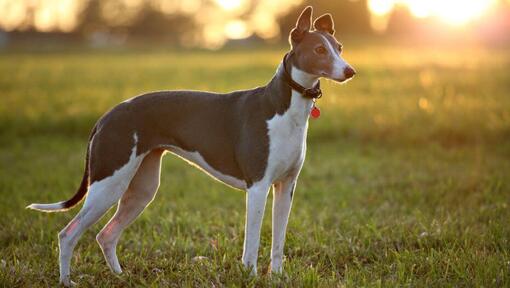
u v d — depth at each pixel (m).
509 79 24.14
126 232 7.85
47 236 7.51
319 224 7.95
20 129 15.81
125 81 27.56
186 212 8.48
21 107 19.19
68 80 28.69
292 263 6.28
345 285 5.61
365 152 12.96
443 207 8.47
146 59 44.91
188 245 7.11
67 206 6.24
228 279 5.90
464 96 19.42
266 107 5.81
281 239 6.18
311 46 5.69
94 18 104.00
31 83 27.45
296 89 5.74
